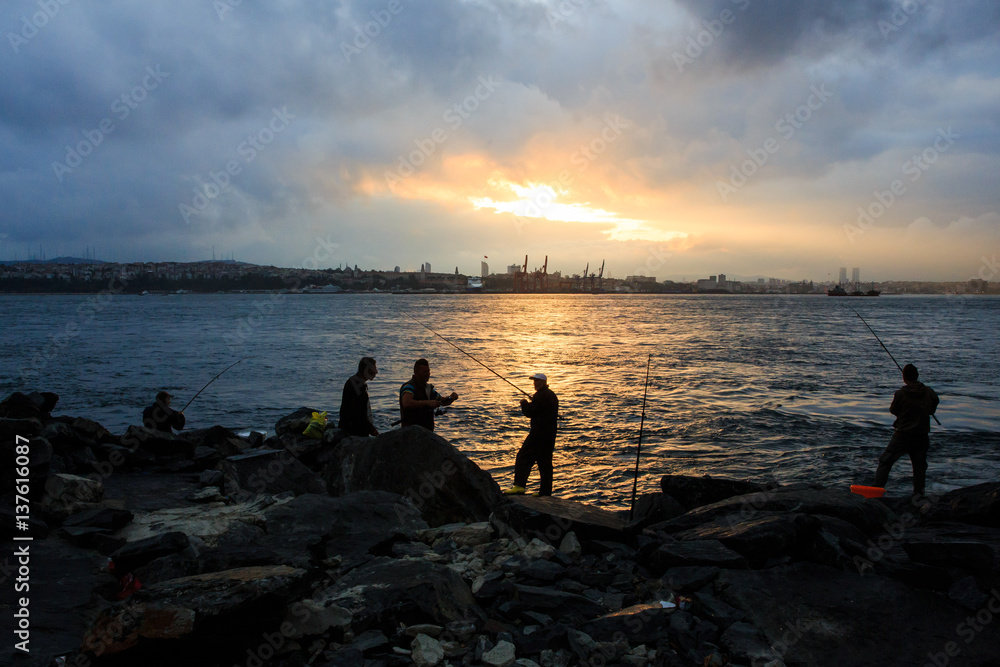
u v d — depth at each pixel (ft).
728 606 11.96
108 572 13.75
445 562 14.94
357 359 110.73
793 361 106.93
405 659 10.37
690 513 16.75
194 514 18.11
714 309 452.35
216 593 10.08
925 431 29.14
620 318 302.25
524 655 10.65
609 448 44.19
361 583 12.66
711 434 48.70
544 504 17.33
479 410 57.72
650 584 13.26
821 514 15.42
